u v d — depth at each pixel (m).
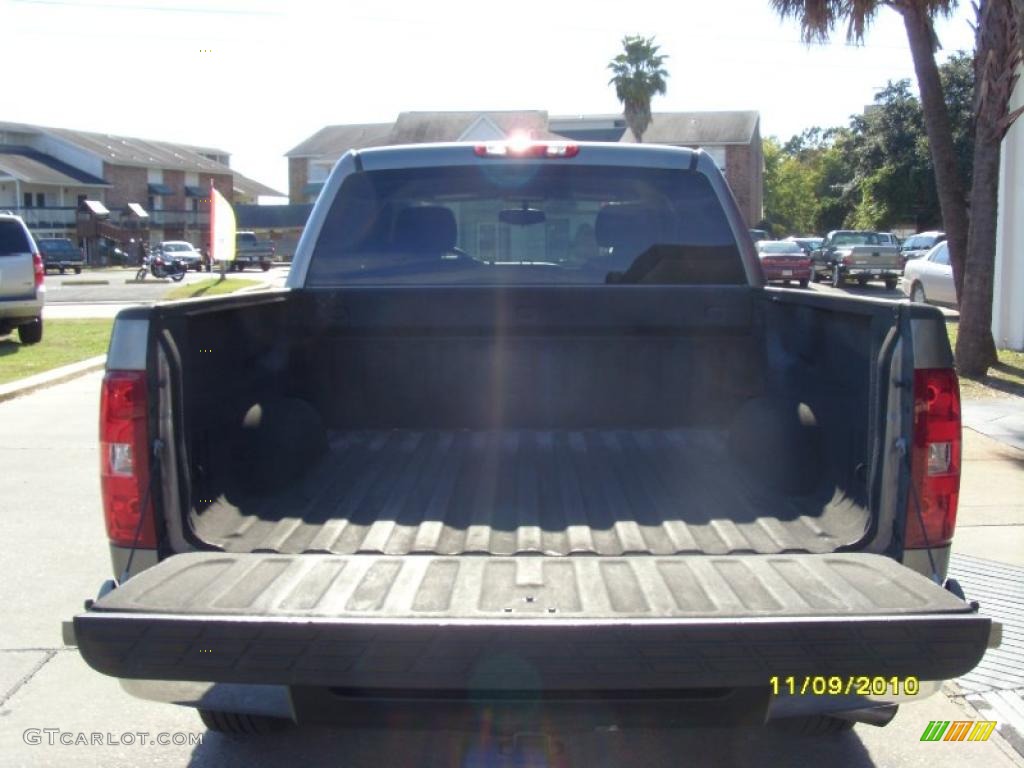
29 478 8.81
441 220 5.12
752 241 5.14
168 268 42.72
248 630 2.89
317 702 3.16
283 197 82.69
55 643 5.52
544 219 5.16
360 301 4.89
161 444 3.40
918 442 3.39
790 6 14.46
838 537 3.60
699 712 3.12
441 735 4.58
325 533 3.64
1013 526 7.38
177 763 4.36
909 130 46.56
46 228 60.75
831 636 2.89
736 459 4.30
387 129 72.06
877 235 34.94
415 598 3.08
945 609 2.97
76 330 19.69
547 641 2.86
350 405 4.98
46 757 4.40
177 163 70.75
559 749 3.29
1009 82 12.98
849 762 4.38
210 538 3.59
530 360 4.95
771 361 4.79
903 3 14.03
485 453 4.56
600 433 4.89
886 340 3.46
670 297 4.91
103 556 6.84
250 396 4.22
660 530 3.69
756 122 65.50
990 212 13.35
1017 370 13.95
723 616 2.92
